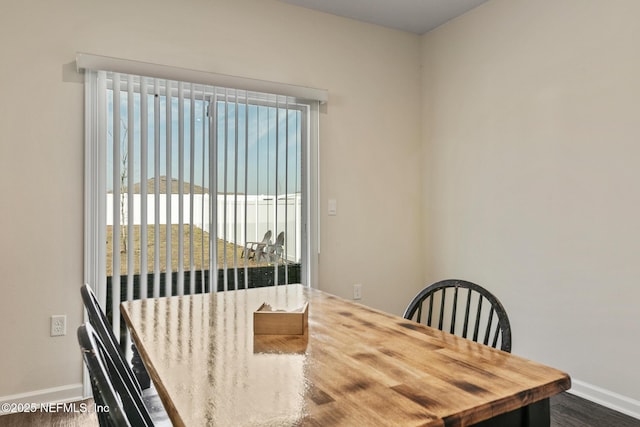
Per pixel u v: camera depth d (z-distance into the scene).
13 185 2.28
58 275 2.38
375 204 3.42
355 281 3.32
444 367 1.06
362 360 1.11
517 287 2.85
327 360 1.12
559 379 0.98
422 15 3.28
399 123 3.54
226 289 2.78
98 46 2.49
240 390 0.93
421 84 3.62
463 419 0.82
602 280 2.37
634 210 2.23
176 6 2.70
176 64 2.69
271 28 3.00
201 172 2.73
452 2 3.07
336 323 1.49
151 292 2.59
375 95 3.43
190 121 2.71
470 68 3.19
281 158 3.01
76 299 2.42
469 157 3.20
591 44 2.43
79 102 2.43
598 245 2.39
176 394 0.91
